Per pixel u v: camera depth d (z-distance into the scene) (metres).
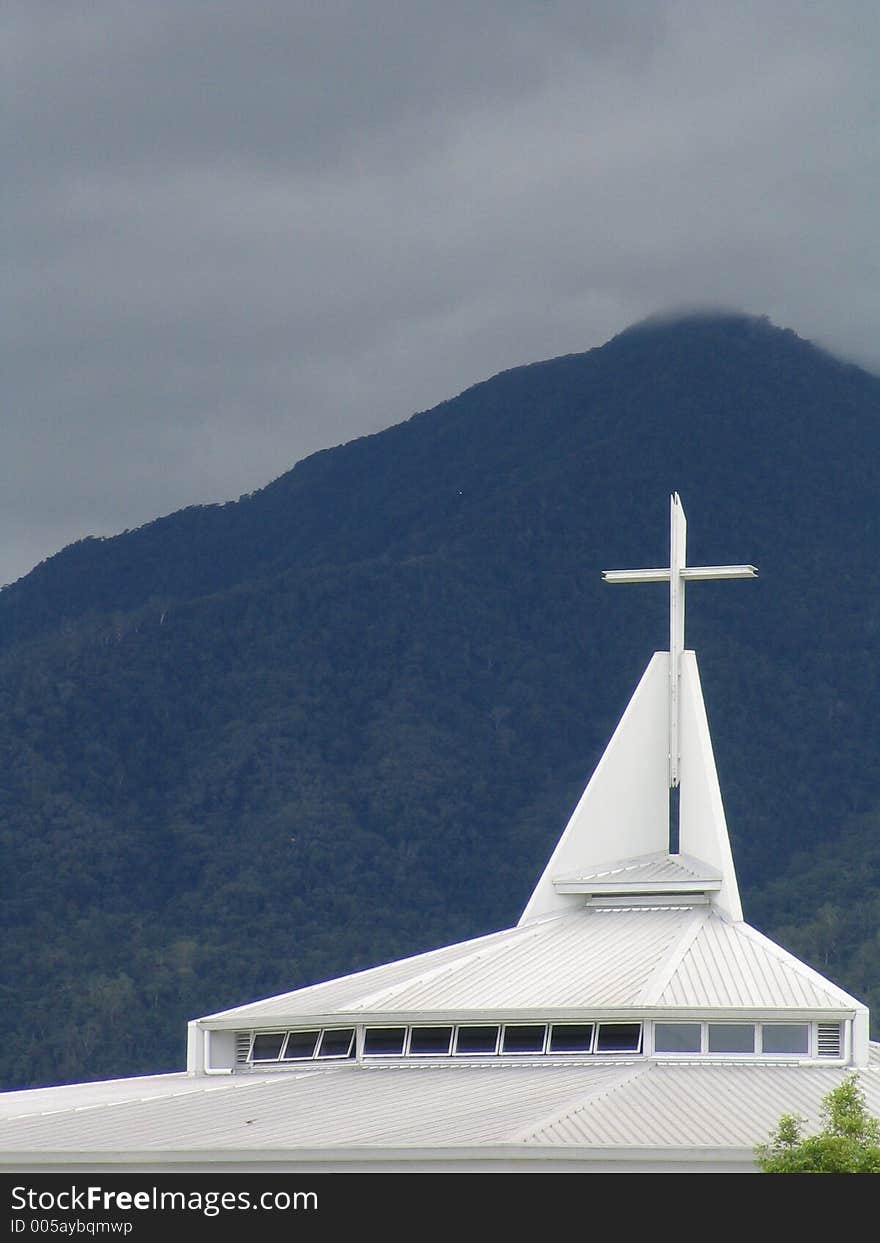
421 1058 124.62
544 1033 122.94
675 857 145.50
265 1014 131.75
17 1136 111.38
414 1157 100.44
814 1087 114.06
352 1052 126.81
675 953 131.25
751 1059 120.19
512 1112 107.31
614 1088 112.25
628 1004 121.75
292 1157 101.69
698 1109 107.75
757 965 129.62
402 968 139.62
